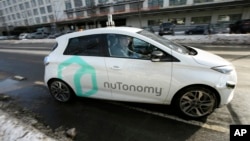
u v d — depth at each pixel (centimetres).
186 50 304
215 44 1138
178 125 276
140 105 344
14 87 504
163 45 273
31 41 2528
